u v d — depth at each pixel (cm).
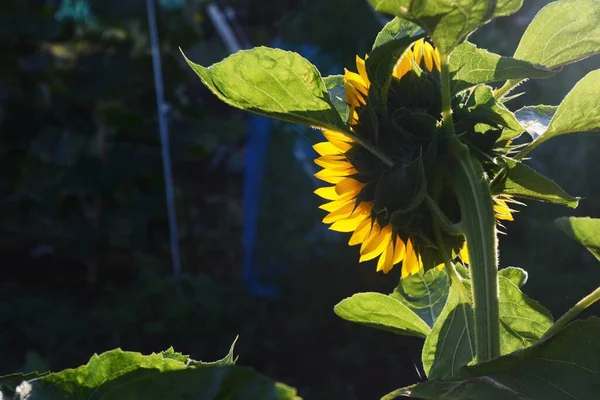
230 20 643
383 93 61
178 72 591
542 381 50
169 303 456
